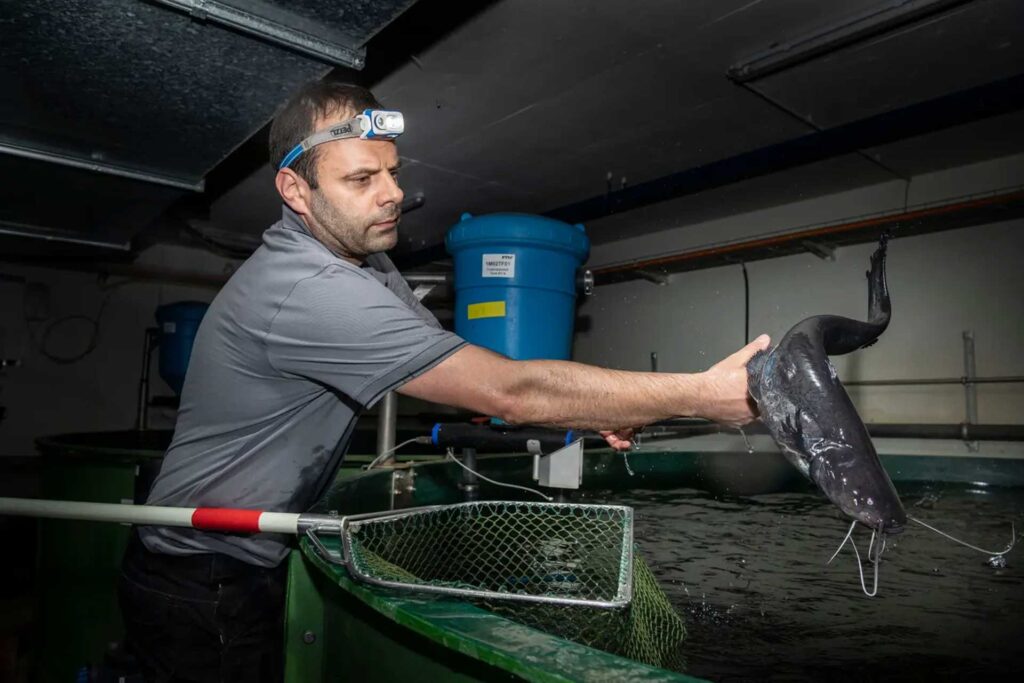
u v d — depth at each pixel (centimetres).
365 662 96
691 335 489
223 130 196
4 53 154
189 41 151
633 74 280
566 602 80
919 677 99
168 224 504
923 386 373
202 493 113
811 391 71
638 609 99
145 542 116
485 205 460
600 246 561
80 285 523
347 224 104
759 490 264
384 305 94
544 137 345
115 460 231
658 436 343
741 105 307
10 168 216
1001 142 332
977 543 187
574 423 91
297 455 113
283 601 121
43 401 502
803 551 175
